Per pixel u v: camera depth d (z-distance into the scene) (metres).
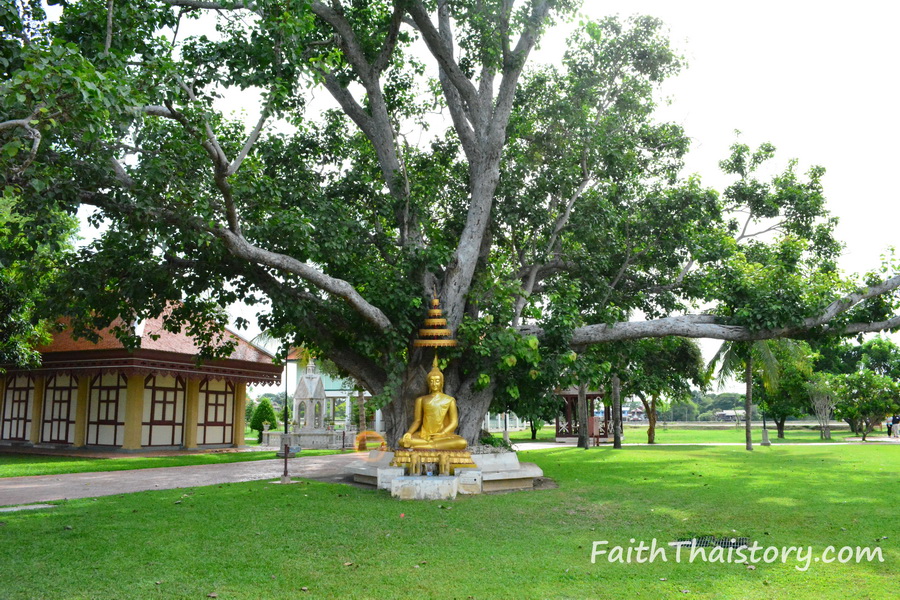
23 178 8.98
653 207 16.88
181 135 11.16
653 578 6.14
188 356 22.66
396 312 13.44
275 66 11.96
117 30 10.38
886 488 12.65
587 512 9.74
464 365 14.34
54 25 10.38
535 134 17.11
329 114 17.48
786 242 15.34
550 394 14.38
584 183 16.89
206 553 6.96
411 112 18.41
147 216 10.67
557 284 17.55
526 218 16.38
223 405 26.23
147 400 23.27
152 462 18.62
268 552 7.04
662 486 13.05
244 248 11.13
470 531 8.29
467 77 17.34
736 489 12.50
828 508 10.15
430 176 16.58
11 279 17.03
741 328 14.34
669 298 17.88
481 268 16.55
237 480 14.23
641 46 17.58
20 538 7.55
